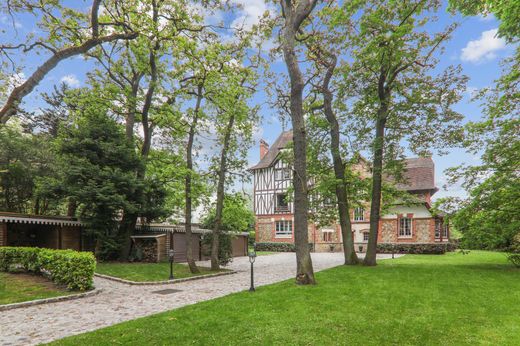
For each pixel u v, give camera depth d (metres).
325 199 16.50
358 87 15.05
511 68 13.04
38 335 5.28
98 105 17.78
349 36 13.70
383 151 14.61
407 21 12.63
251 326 5.43
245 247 26.75
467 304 6.88
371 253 14.19
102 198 15.02
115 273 12.94
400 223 27.38
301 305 6.76
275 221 32.44
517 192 12.40
